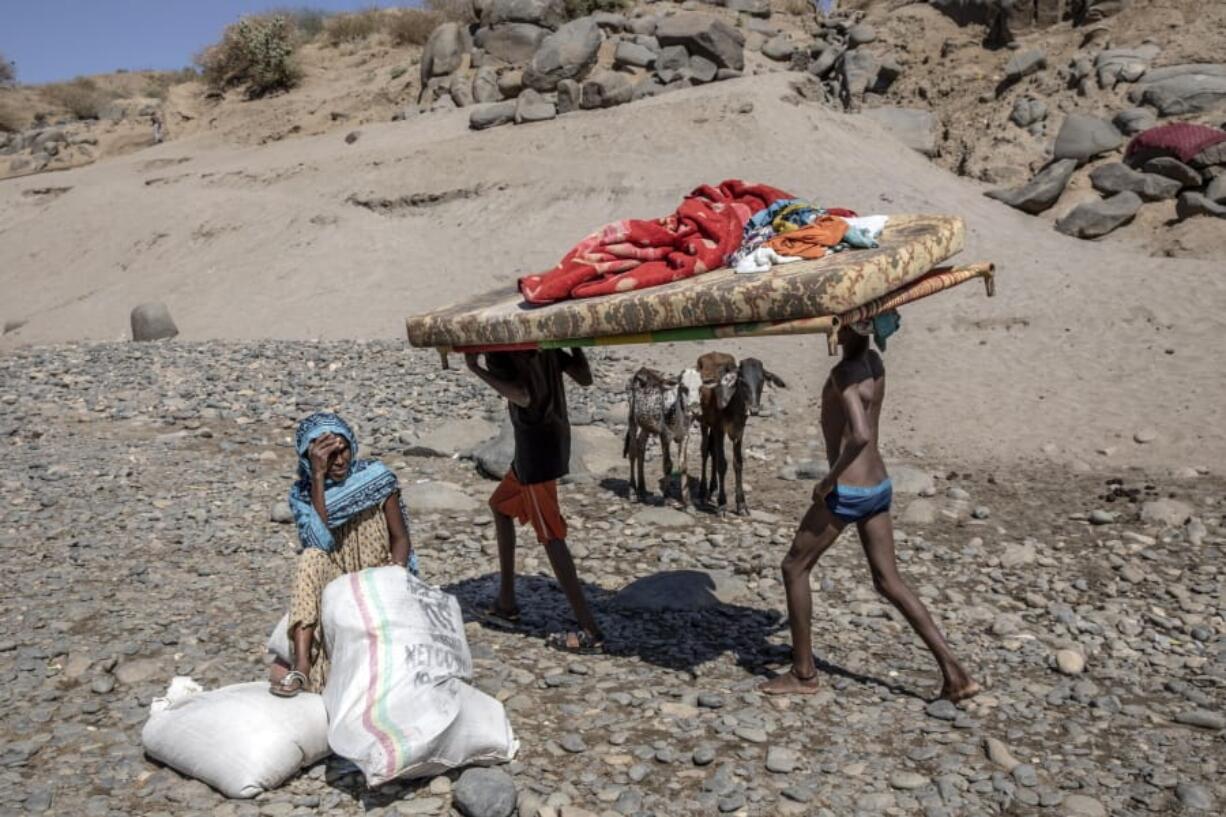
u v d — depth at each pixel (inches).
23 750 186.9
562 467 234.1
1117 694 230.8
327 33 1883.6
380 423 492.7
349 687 176.1
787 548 330.6
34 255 1192.2
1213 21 1103.6
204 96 1750.7
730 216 212.7
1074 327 614.5
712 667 232.8
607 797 175.0
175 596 271.1
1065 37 1195.3
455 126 1299.2
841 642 253.6
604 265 210.1
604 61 1316.4
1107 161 973.2
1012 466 445.7
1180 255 828.0
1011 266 748.6
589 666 230.7
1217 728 212.1
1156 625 276.8
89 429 487.2
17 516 346.0
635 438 385.4
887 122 1176.8
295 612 183.6
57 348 709.9
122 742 191.5
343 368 608.1
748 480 423.8
